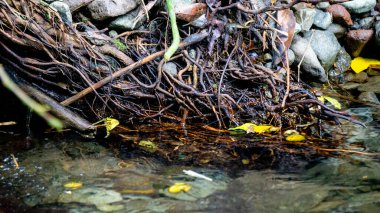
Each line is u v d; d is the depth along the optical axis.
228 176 1.38
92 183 1.34
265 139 1.57
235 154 1.48
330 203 1.28
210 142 1.55
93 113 1.66
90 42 1.68
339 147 1.52
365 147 1.51
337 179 1.37
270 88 1.74
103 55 1.69
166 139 1.56
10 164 1.41
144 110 1.68
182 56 1.75
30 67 1.58
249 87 1.77
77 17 1.72
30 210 1.25
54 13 1.61
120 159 1.45
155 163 1.43
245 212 1.26
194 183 1.35
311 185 1.34
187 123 1.66
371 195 1.30
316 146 1.52
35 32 1.58
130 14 1.76
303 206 1.27
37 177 1.36
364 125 1.59
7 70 1.57
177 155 1.47
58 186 1.33
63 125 1.58
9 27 1.56
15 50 1.60
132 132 1.60
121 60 1.70
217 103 1.68
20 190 1.32
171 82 1.69
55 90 1.64
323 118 1.68
